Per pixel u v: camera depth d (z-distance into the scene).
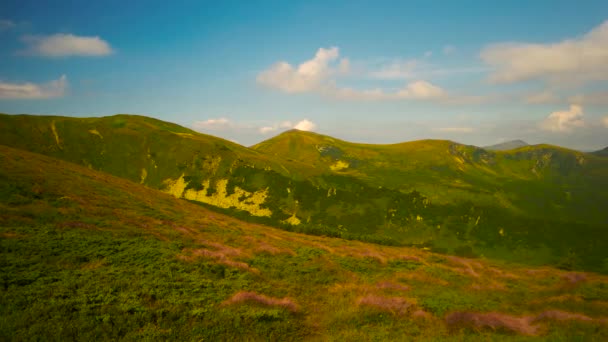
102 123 172.00
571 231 132.62
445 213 142.50
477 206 151.75
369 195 150.62
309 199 143.50
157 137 168.62
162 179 146.88
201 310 15.45
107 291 16.25
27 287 15.27
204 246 28.97
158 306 15.51
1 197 27.91
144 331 13.09
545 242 124.56
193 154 160.00
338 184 158.12
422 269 33.97
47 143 147.50
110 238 24.98
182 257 23.77
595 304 23.62
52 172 40.50
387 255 39.78
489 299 24.53
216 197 139.75
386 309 18.53
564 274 39.34
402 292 23.83
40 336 11.70
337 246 42.47
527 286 31.64
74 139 154.62
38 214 26.70
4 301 13.66
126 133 167.00
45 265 18.31
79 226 26.39
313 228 85.88
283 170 161.38
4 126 145.12
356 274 28.84
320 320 17.16
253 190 144.62
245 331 14.30
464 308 20.14
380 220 134.62
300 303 19.78
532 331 16.89
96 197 36.50
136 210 36.91
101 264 20.19
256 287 21.05
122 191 44.53
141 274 19.38
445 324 17.19
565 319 18.73
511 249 120.69
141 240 26.27
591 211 189.38
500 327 16.98
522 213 155.62
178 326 13.95
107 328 12.87
